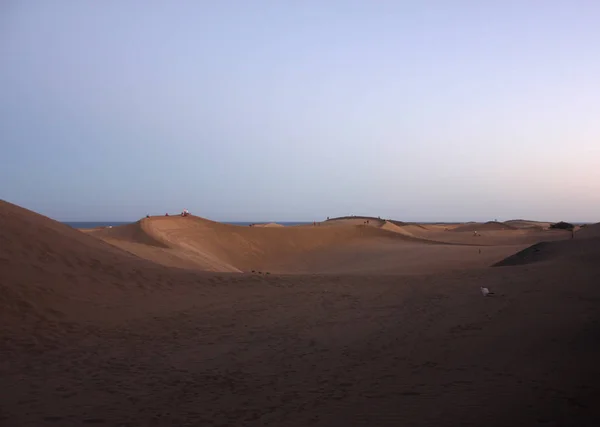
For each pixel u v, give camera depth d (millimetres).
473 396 6629
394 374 7934
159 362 9055
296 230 56562
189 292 16078
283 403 6836
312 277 20219
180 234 47094
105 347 10016
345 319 12742
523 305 12781
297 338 10836
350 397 6945
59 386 7672
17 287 12812
